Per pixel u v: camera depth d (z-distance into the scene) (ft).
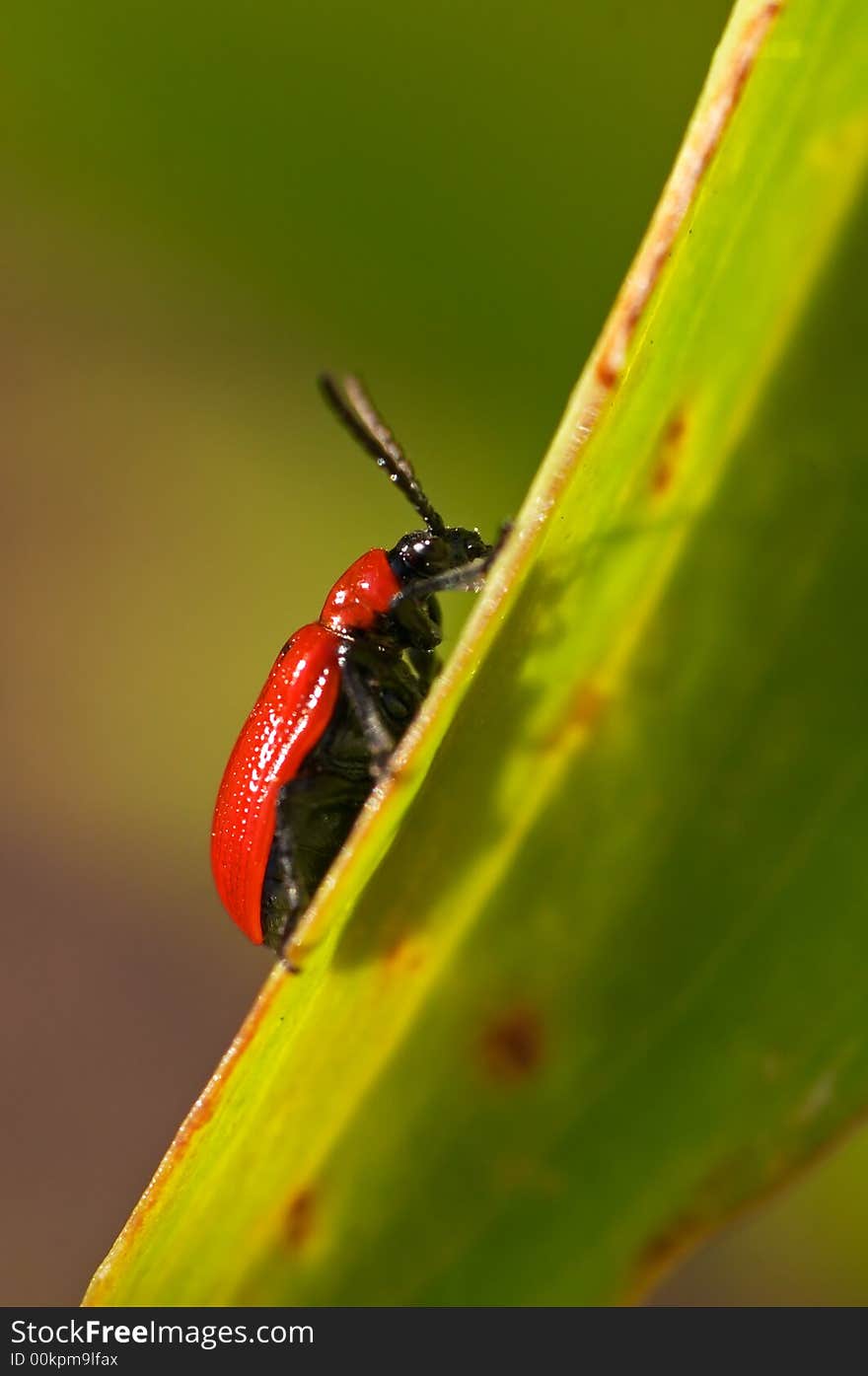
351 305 0.24
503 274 0.23
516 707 0.18
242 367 0.25
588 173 0.23
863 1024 0.17
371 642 0.24
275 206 0.23
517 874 0.18
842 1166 0.24
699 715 0.17
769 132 0.16
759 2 0.16
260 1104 0.20
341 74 0.23
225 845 0.23
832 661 0.17
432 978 0.19
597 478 0.18
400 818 0.19
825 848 0.17
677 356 0.17
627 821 0.18
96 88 0.23
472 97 0.23
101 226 0.24
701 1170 0.18
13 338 0.25
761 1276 0.24
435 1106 0.19
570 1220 0.18
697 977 0.18
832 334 0.16
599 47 0.23
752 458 0.16
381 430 0.23
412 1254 0.19
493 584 0.18
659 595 0.17
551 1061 0.18
